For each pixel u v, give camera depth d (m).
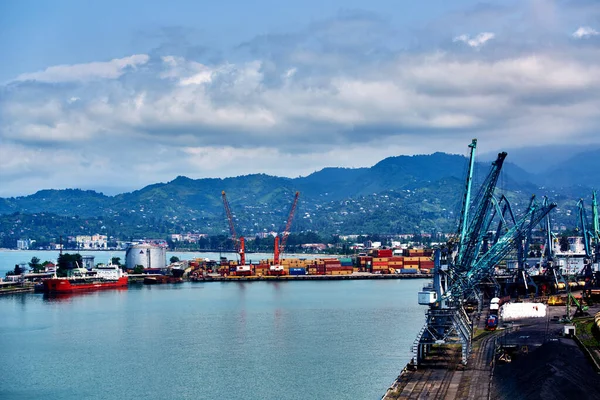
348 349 195.75
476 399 124.69
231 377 168.25
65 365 184.62
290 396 151.00
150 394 156.00
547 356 141.25
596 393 124.12
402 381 138.00
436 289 163.38
